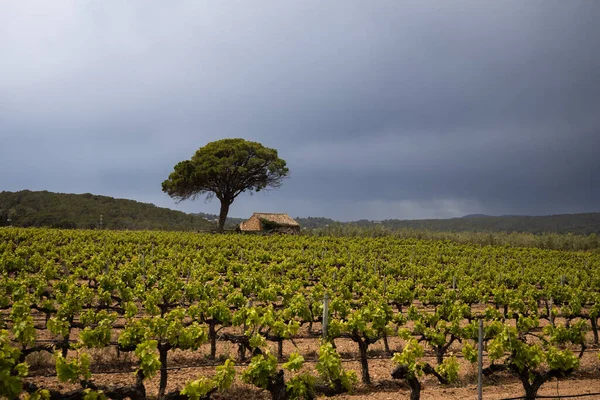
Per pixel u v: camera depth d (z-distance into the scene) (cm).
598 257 4047
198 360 1075
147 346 756
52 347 951
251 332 1044
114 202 7644
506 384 1005
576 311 1475
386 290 1995
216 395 860
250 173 5381
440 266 3075
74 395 655
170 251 2906
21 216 6053
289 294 1517
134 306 1242
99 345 935
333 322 1034
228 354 1112
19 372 653
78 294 1302
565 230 10200
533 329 1488
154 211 7750
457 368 909
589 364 1173
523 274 2716
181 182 5150
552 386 995
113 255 2794
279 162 5472
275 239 4166
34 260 2225
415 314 1344
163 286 1623
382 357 1168
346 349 1232
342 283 1983
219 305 1119
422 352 841
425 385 977
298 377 745
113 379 914
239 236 4378
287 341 1265
